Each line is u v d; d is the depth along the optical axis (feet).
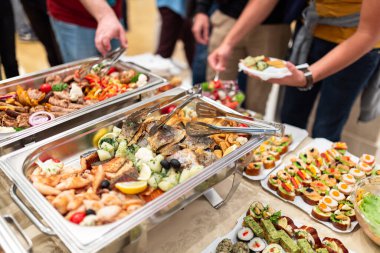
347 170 4.07
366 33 4.15
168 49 10.28
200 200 3.69
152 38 14.14
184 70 10.84
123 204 2.89
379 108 6.04
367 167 4.06
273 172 4.03
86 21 6.39
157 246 3.17
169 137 3.62
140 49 13.19
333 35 5.29
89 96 4.61
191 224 3.42
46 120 4.01
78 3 6.13
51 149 3.48
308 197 3.63
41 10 7.75
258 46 6.81
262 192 3.84
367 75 5.33
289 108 6.60
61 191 3.00
